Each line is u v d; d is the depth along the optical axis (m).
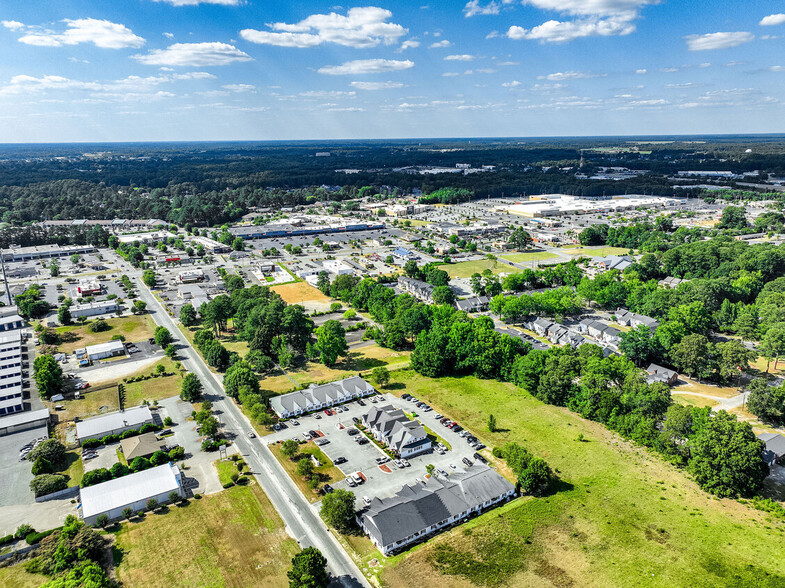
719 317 191.75
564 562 89.00
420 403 144.25
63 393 151.62
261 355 164.50
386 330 186.62
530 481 105.38
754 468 104.25
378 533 92.06
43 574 86.38
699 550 91.19
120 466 111.19
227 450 123.12
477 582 84.88
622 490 107.38
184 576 86.44
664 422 125.38
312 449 123.56
